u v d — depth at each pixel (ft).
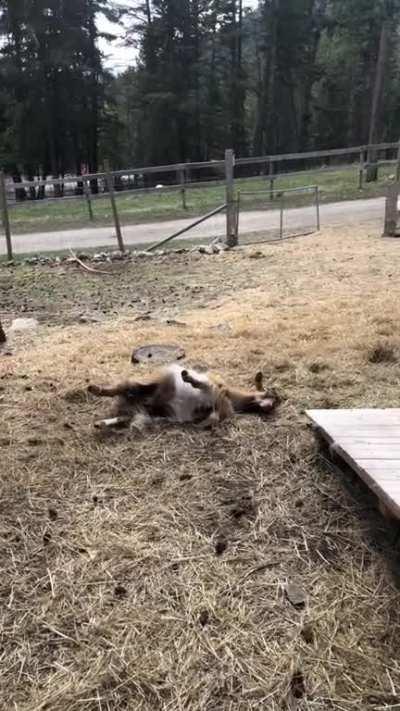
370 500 9.19
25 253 36.11
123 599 7.31
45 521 8.83
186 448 10.80
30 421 11.93
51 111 104.47
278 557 8.02
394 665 6.39
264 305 20.56
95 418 12.09
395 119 134.92
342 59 130.31
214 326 18.31
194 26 111.86
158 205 54.95
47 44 101.35
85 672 6.33
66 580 7.63
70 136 110.73
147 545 8.25
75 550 8.19
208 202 54.80
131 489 9.61
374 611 7.09
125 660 6.45
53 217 51.49
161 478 9.89
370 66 129.49
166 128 109.60
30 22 98.32
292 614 7.03
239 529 8.59
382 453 9.05
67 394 13.12
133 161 124.88
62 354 16.06
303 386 13.43
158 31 110.73
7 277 28.81
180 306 21.53
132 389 11.77
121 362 15.28
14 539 8.45
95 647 6.63
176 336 17.30
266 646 6.59
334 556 8.05
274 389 13.19
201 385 11.43
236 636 6.72
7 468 10.18
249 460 10.35
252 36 125.18
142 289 24.71
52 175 107.14
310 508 9.07
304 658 6.45
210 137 114.21
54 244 38.86
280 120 131.23
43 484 9.77
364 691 6.09
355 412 10.81
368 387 13.28
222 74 118.62
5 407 12.59
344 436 9.73
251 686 6.14
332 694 6.06
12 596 7.39
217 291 23.43
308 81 128.26
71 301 23.35
